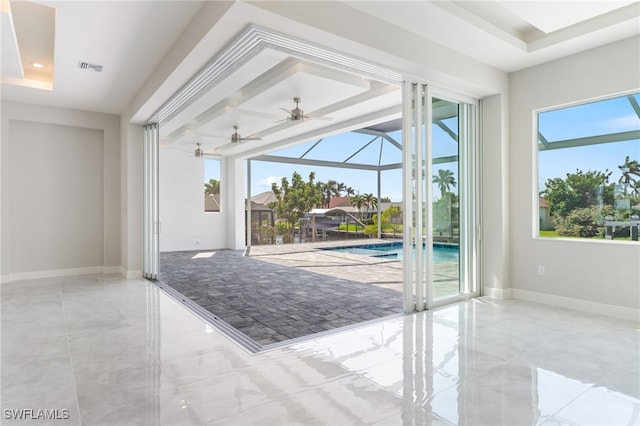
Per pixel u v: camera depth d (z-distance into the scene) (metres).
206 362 2.72
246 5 2.62
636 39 3.71
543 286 4.44
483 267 4.85
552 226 4.46
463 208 4.67
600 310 3.97
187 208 10.32
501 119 4.64
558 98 4.28
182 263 7.86
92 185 6.50
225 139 8.27
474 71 4.25
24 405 2.13
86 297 4.71
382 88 5.34
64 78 4.71
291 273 6.65
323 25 2.96
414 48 3.61
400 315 3.94
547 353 2.88
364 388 2.33
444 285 4.42
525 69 4.57
